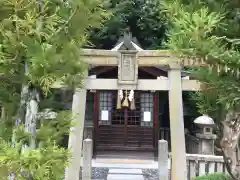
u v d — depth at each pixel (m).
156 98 14.30
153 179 11.12
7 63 4.20
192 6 5.08
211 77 5.44
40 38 4.11
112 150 14.23
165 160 9.59
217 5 5.07
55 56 3.95
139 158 14.09
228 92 5.16
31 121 4.39
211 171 9.95
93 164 13.09
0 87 5.02
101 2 4.38
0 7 4.04
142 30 16.97
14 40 4.01
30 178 4.03
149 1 16.47
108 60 9.06
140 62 9.09
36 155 3.81
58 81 4.75
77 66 4.55
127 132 14.36
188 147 14.27
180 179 8.90
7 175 3.95
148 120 14.12
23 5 4.01
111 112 14.38
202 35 4.50
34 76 3.98
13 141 4.27
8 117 5.01
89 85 9.08
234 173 6.04
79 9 4.07
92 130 14.51
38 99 4.48
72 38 4.38
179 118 9.02
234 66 4.72
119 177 11.26
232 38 5.23
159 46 16.34
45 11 4.21
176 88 9.06
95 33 15.87
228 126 5.95
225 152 6.04
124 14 16.33
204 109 5.99
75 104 8.88
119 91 10.71
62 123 4.82
